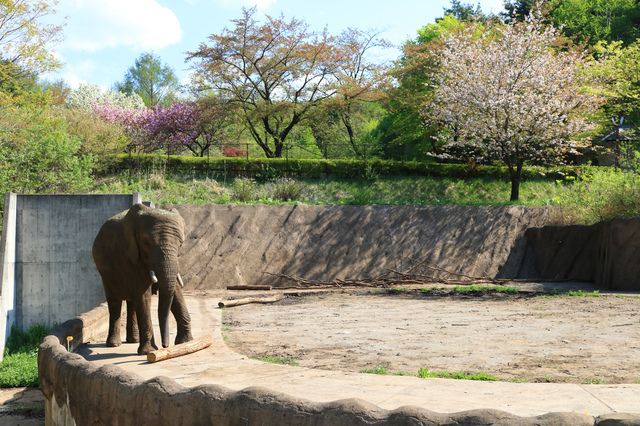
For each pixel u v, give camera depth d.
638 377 6.30
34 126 20.80
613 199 21.02
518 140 27.08
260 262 21.17
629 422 3.34
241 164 30.61
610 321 10.85
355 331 10.77
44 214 14.20
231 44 36.47
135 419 4.99
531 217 23.28
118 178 28.64
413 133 39.91
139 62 76.06
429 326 11.12
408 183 30.73
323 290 19.39
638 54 27.31
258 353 8.52
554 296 15.66
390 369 7.16
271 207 22.61
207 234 21.55
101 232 8.49
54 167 21.72
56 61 23.08
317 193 28.91
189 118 41.25
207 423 4.53
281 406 4.26
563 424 3.45
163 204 22.19
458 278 21.33
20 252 14.07
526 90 27.22
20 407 8.41
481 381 6.17
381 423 3.85
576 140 28.89
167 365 7.37
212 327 11.19
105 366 5.58
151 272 7.61
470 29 34.22
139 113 46.19
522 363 7.33
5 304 13.09
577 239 20.61
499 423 3.59
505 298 15.80
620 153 30.17
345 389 5.77
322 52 37.66
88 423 5.56
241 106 37.56
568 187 30.55
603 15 47.84
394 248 22.08
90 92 56.31
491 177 31.81
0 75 22.97
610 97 28.30
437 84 37.47
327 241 22.02
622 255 17.30
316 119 39.00
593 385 5.73
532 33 27.94
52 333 7.84
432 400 5.21
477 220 23.00
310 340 9.78
